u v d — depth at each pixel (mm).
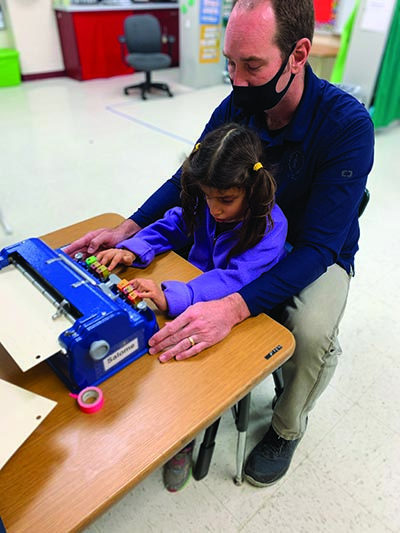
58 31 5258
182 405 663
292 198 1065
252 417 1394
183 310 838
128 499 1159
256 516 1133
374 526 1114
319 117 975
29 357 614
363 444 1317
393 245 2303
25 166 3078
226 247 979
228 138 815
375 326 1758
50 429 622
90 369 663
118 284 790
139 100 4711
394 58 3402
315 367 1013
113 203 2652
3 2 4820
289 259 919
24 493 542
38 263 778
